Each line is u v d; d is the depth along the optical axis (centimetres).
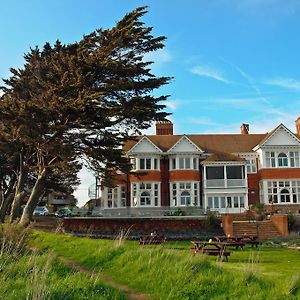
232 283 1082
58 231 2748
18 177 3550
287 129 4931
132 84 2689
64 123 2581
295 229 3428
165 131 5588
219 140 5353
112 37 2691
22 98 2875
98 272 1273
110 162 2916
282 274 1452
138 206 4719
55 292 916
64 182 4531
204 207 4419
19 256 1267
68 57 2612
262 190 4894
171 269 1202
